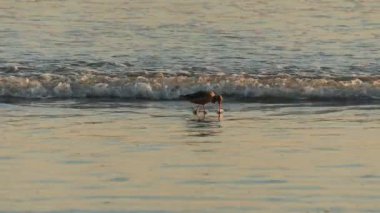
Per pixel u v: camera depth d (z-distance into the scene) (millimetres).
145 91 98062
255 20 154000
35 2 173500
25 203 60125
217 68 110750
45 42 130750
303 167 68625
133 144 76000
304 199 61031
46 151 73312
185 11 164375
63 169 68000
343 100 96250
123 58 118312
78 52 122812
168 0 177375
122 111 90688
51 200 60750
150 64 113875
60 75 104312
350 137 78500
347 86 98500
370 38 135250
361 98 96875
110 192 62500
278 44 129875
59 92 98312
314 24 149625
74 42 131375
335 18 155875
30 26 145875
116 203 60219
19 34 137625
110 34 139375
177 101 96688
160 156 71938
